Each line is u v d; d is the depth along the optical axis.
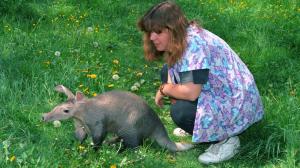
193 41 4.15
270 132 4.75
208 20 7.62
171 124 5.20
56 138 4.63
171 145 4.67
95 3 7.83
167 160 4.54
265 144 4.62
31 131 4.76
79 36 6.68
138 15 7.68
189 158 4.59
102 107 4.47
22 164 4.14
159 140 4.68
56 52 6.06
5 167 4.10
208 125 4.29
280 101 5.20
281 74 6.03
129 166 4.29
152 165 4.36
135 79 5.97
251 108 4.40
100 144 4.50
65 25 7.03
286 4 8.12
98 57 6.27
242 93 4.32
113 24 7.32
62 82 5.49
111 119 4.49
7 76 5.49
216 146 4.49
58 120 4.43
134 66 6.32
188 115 4.35
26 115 4.93
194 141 4.32
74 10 7.55
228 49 4.38
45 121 4.42
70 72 5.64
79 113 4.43
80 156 4.33
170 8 4.14
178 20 4.11
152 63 6.46
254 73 6.05
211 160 4.48
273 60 6.41
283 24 7.30
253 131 4.79
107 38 6.87
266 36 6.93
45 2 7.68
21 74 5.55
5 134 4.61
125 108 4.52
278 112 4.95
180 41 4.11
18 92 5.23
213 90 4.29
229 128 4.38
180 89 4.23
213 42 4.28
